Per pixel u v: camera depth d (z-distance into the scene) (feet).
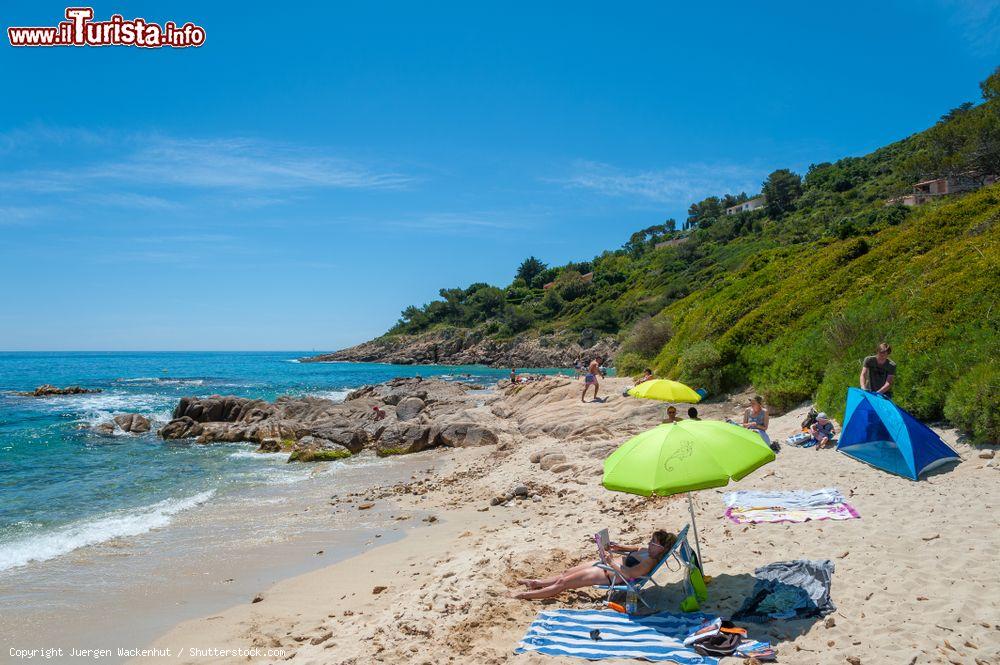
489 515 40.37
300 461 67.10
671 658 16.56
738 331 68.90
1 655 22.20
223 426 84.69
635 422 59.82
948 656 15.42
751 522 26.55
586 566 21.04
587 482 42.50
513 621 20.01
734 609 19.03
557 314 396.57
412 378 141.28
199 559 33.37
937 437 31.68
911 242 68.59
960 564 20.34
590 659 16.99
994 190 69.41
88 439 81.87
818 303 67.87
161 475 58.95
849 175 379.14
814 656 16.05
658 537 19.94
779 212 374.63
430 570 28.81
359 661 18.67
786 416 50.39
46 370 289.33
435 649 18.65
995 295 43.55
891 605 18.21
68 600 27.66
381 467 63.36
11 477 57.52
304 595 27.73
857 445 35.29
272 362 454.81
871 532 23.95
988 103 171.01
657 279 356.18
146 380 209.97
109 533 38.58
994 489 26.68
